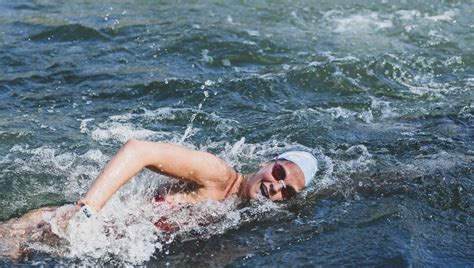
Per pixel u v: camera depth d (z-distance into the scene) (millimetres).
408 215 5555
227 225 5414
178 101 7797
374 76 8633
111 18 10383
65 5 11039
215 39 9562
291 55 9172
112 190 5027
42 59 8906
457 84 8508
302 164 5730
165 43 9430
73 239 5055
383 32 10188
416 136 7035
